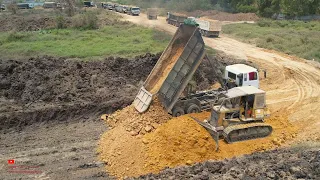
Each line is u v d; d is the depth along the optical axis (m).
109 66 28.23
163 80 19.91
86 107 22.27
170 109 19.61
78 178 15.61
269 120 20.67
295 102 24.05
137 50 35.75
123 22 55.78
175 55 21.41
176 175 14.35
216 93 21.75
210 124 18.28
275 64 33.47
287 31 49.62
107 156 17.06
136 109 19.69
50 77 25.53
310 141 18.42
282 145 18.14
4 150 18.06
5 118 20.64
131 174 15.76
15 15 61.03
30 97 23.41
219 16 70.56
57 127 20.77
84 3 82.31
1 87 24.62
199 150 16.88
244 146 17.78
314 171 13.52
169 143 16.69
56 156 17.47
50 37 42.16
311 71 31.31
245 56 36.44
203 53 19.94
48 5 77.19
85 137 19.47
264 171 13.71
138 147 16.83
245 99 18.09
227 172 14.17
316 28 52.19
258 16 69.75
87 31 47.34
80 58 32.19
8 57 31.94
